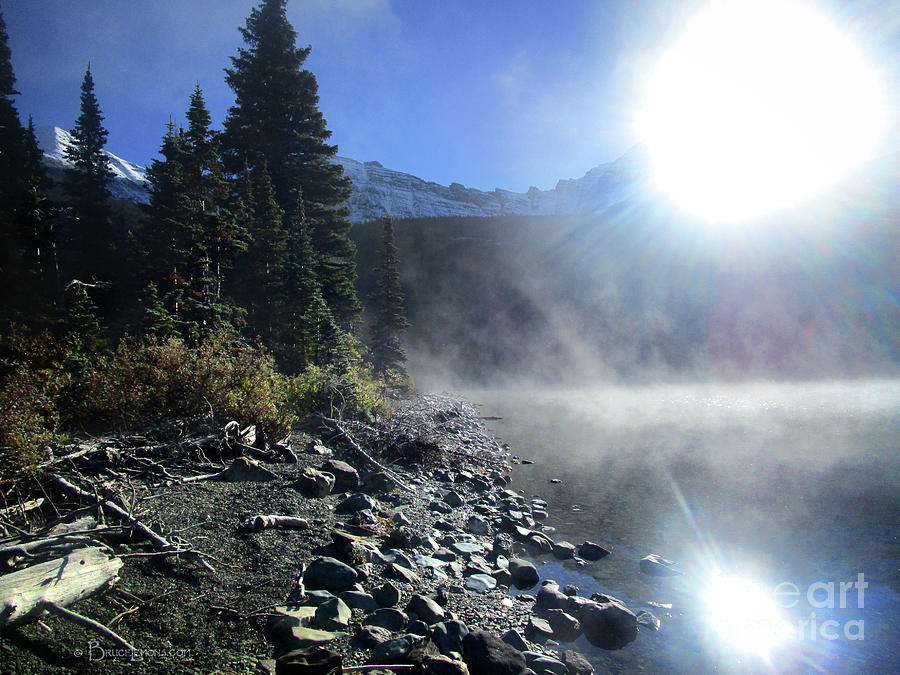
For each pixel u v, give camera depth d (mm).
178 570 5148
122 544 5285
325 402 14625
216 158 31438
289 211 36219
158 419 9453
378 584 5895
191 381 10055
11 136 41375
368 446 12336
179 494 6977
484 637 4820
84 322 14484
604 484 12867
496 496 11312
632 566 7660
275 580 5410
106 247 38938
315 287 25969
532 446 18875
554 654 5105
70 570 4188
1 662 3387
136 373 9797
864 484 12477
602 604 6059
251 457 9273
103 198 43375
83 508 5484
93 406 9320
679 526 9531
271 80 45156
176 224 27859
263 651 4246
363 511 8039
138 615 4348
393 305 37312
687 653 5246
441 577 6547
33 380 9125
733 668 4961
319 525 7148
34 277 28203
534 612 5973
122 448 7867
